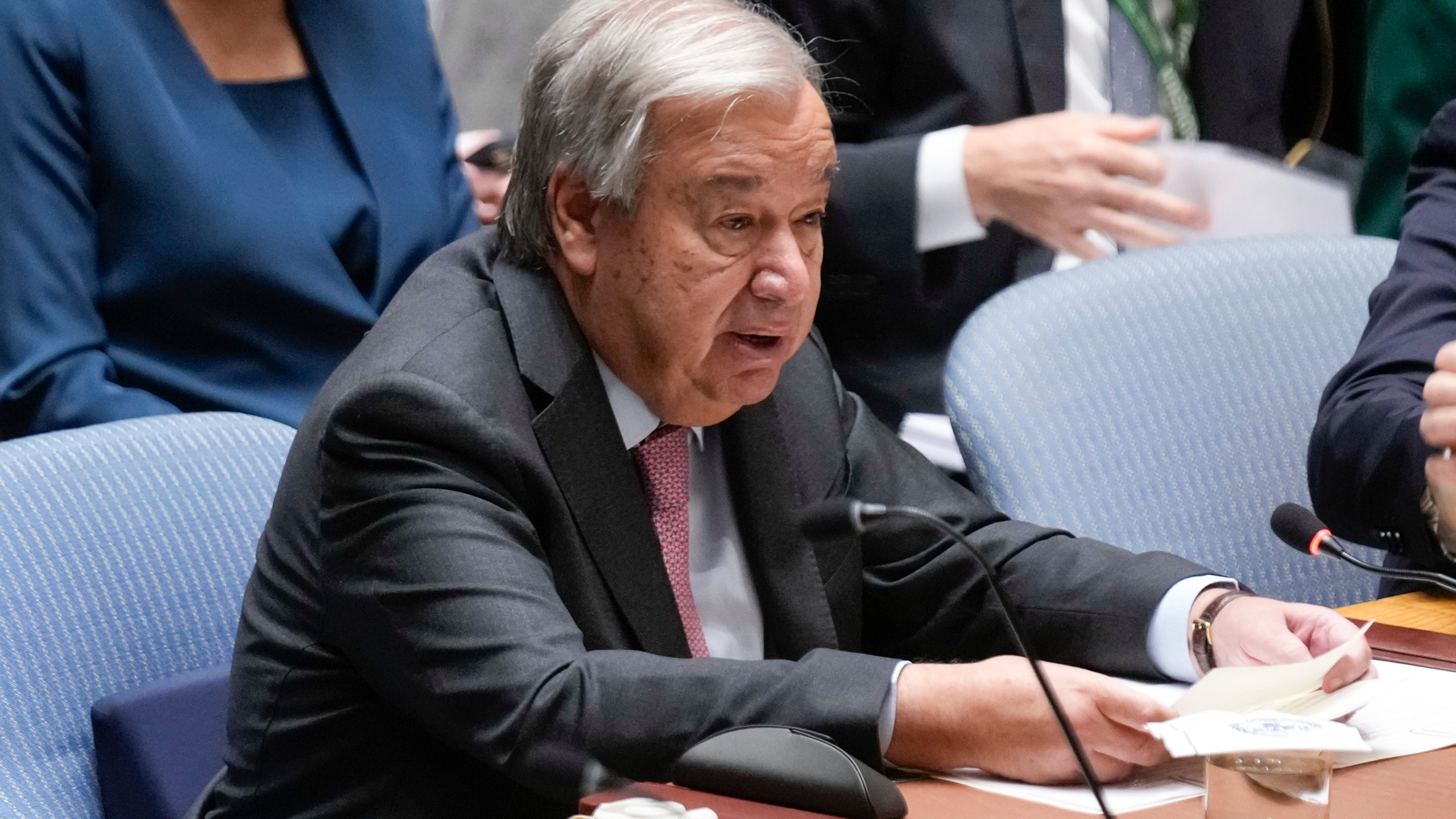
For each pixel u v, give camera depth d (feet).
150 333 31.37
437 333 18.83
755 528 21.15
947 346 30.45
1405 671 19.56
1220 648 19.13
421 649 17.12
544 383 18.81
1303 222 21.98
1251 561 26.21
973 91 30.14
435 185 34.73
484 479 17.92
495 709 16.58
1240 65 34.47
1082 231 26.66
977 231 28.07
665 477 20.54
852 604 21.72
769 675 16.37
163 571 20.97
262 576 19.26
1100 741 15.66
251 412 31.24
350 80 33.99
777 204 18.66
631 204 18.65
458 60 41.19
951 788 15.78
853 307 30.45
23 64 30.55
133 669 20.47
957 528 22.27
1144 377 26.02
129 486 21.01
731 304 19.02
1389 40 40.04
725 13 18.92
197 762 20.16
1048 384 25.34
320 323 31.89
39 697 19.57
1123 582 20.30
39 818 19.08
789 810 14.37
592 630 18.71
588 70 18.79
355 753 18.66
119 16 31.42
